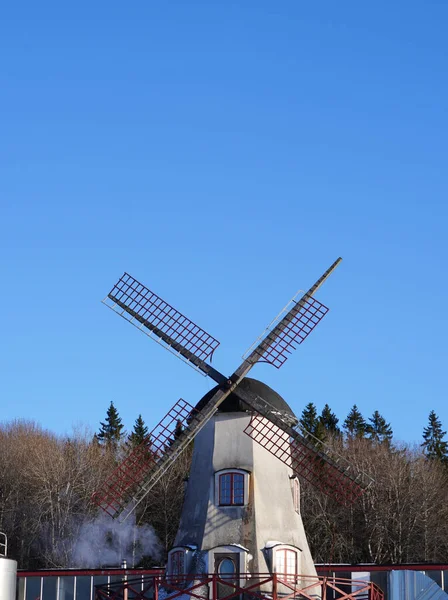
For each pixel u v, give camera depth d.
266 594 48.03
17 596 63.50
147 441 55.53
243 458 50.91
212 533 49.81
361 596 52.25
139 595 49.03
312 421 109.19
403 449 103.31
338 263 55.41
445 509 88.12
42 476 92.69
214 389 52.81
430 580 55.91
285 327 54.00
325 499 87.38
